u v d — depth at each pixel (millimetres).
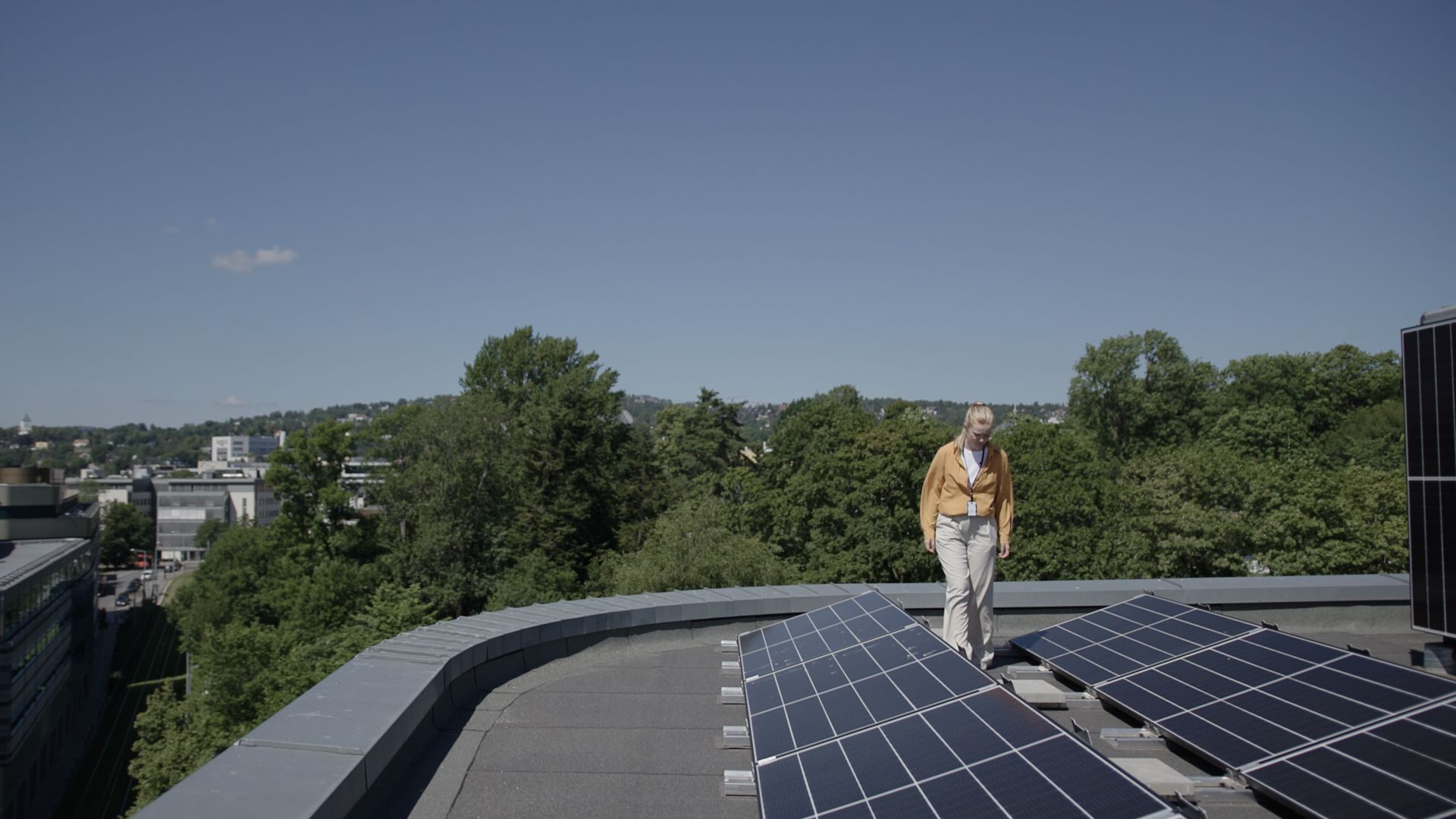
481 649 6590
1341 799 3693
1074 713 5891
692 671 7402
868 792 3760
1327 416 68438
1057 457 45844
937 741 4043
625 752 5418
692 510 42125
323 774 3725
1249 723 4676
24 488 68500
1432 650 7258
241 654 38750
